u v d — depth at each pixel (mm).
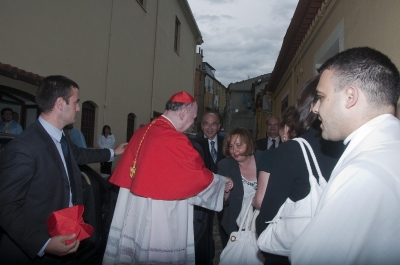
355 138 1035
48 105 2094
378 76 1026
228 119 30672
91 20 8656
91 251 2455
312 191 1391
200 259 2619
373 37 3127
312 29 5527
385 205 883
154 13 13453
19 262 1918
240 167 2912
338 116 1093
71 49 7809
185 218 2180
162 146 2086
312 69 5668
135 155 2248
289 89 8430
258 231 1672
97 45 9000
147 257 2066
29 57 6434
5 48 5852
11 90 6387
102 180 2947
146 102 12812
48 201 1952
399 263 873
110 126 9859
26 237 1732
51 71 7102
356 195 914
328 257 938
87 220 2529
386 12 2848
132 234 2176
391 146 948
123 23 10586
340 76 1090
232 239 2283
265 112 13719
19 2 6160
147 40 12742
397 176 898
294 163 1483
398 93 1056
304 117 1611
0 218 1727
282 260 1639
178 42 17266
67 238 1746
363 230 897
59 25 7332
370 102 1033
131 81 11352
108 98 9695
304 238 1004
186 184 2035
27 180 1824
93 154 2738
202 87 27984
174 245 2109
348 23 3838
